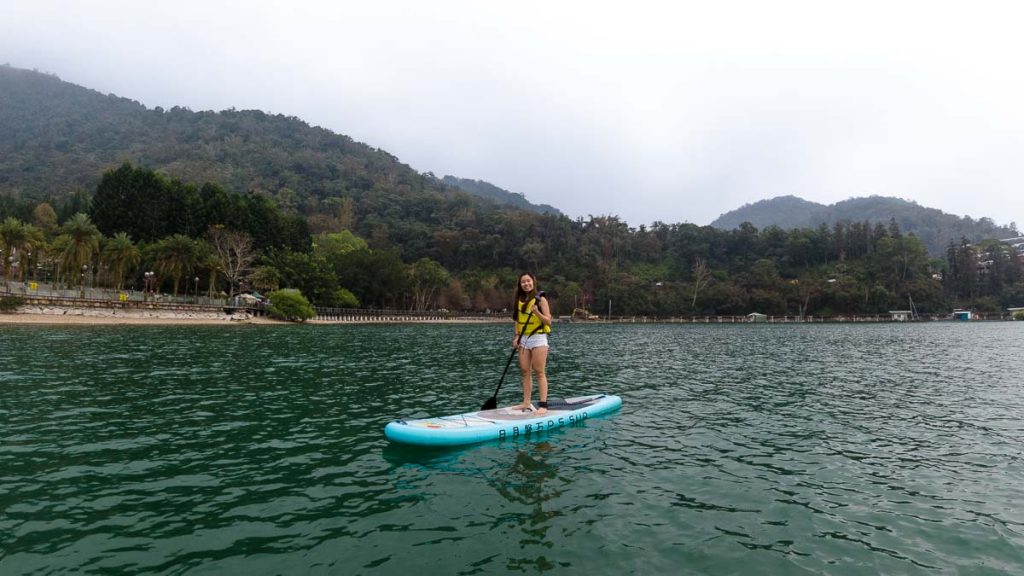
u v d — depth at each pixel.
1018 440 9.32
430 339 40.38
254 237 83.75
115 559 4.50
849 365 22.83
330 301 81.75
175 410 10.73
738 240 158.62
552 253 142.75
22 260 58.25
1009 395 14.55
